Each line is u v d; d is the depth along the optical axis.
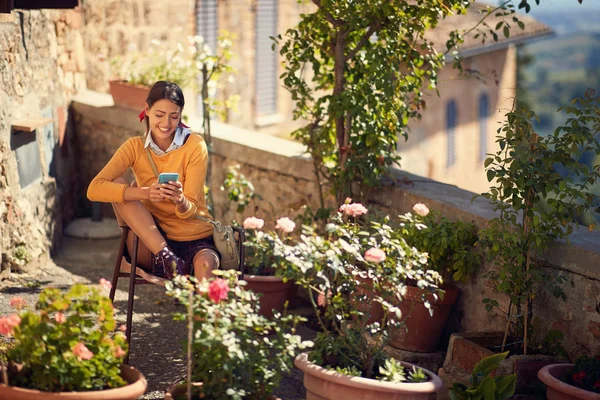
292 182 6.64
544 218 4.41
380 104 5.79
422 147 14.27
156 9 10.39
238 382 3.35
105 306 3.17
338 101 5.72
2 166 5.94
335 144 6.13
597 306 4.29
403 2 5.40
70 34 8.34
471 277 5.12
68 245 7.51
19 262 6.20
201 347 3.35
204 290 3.31
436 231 5.03
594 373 3.97
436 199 5.49
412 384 3.50
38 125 6.29
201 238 4.45
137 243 4.29
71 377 3.08
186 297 3.37
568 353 4.47
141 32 10.12
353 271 4.02
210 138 7.27
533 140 4.46
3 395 3.02
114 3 9.54
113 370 3.18
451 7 5.49
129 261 4.52
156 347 4.98
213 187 7.45
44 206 6.88
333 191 6.03
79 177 8.62
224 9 12.03
